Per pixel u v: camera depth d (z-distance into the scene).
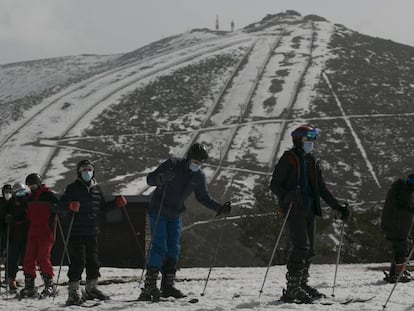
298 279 7.17
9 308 7.72
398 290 8.48
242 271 16.88
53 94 159.50
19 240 10.59
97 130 123.81
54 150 111.94
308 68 158.88
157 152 111.44
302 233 7.19
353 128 118.25
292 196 7.00
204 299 7.83
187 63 175.88
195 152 7.88
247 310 6.50
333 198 7.54
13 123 132.88
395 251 10.39
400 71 163.62
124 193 87.38
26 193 10.56
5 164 106.19
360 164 102.69
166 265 8.07
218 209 8.12
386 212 10.43
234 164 101.38
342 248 33.47
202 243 53.38
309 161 7.36
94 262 8.30
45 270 9.52
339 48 182.75
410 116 125.88
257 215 33.44
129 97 146.62
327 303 6.94
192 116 130.62
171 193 7.88
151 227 7.99
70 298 7.95
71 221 8.13
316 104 131.00
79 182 8.23
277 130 117.69
